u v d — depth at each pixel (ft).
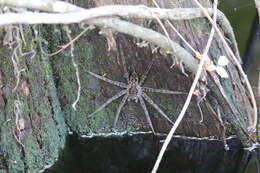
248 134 1.57
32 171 1.49
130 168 1.59
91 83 1.57
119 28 1.30
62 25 1.48
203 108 1.56
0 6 1.27
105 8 1.26
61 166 1.55
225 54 1.51
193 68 1.41
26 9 1.30
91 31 1.48
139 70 1.55
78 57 1.53
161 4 1.44
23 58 1.42
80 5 1.44
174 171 1.59
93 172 1.57
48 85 1.52
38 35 1.46
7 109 1.42
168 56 1.49
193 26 1.47
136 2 1.44
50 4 1.22
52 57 1.55
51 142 1.54
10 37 1.37
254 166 1.59
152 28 1.42
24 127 1.46
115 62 1.54
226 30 1.50
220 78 1.50
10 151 1.45
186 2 1.46
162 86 1.56
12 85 1.42
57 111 1.57
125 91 1.58
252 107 1.57
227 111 1.53
